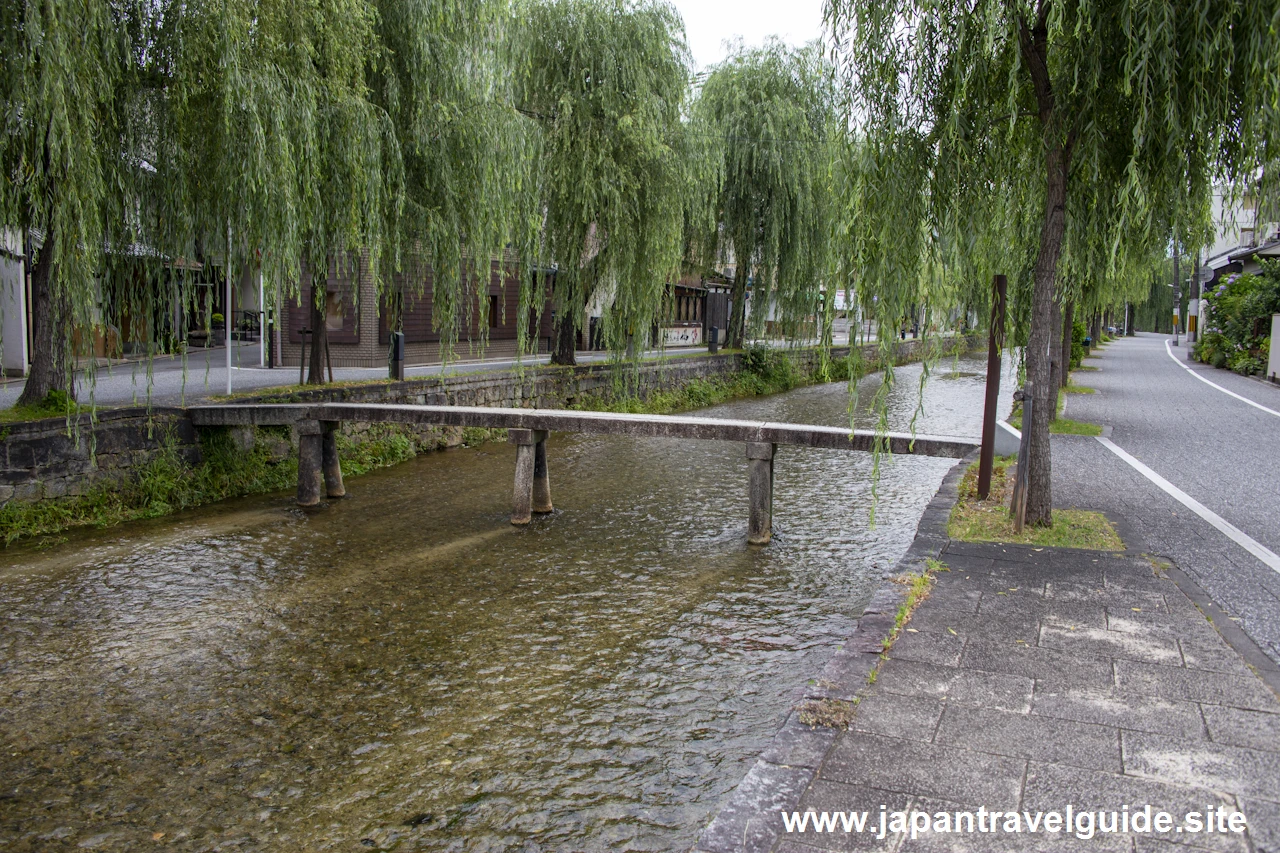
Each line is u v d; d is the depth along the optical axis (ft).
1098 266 25.39
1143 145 20.01
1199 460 35.53
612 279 58.59
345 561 26.45
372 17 35.47
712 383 76.64
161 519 31.17
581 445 49.80
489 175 41.86
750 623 21.27
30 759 14.73
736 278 84.64
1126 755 11.01
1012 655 14.44
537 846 12.09
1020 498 22.80
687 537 29.76
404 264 43.01
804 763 10.94
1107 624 15.90
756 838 9.33
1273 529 23.65
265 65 30.53
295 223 31.50
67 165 25.12
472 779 13.97
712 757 14.61
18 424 27.81
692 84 60.29
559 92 54.49
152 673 18.20
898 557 27.25
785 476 40.86
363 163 35.50
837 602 22.91
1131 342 178.29
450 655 19.17
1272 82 17.42
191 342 82.84
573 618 21.58
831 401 75.87
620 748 14.94
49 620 21.20
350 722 16.01
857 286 22.43
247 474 36.06
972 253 24.57
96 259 26.81
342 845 12.20
